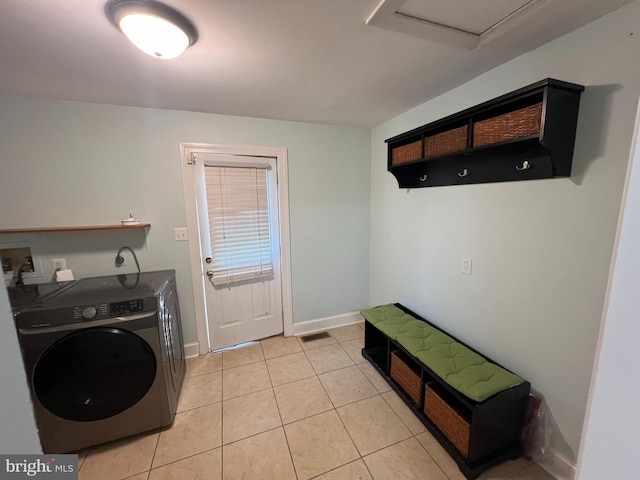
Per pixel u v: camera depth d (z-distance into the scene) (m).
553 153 1.18
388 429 1.69
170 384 1.77
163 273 2.17
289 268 2.76
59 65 1.42
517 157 1.39
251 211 2.55
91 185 2.03
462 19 1.14
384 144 2.67
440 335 1.91
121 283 1.88
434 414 1.63
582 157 1.19
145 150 2.14
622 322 0.42
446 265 2.03
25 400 0.44
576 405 1.30
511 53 1.40
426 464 1.46
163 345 1.67
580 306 1.25
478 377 1.45
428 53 1.39
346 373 2.23
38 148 1.88
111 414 1.56
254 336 2.75
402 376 1.94
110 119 2.03
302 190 2.69
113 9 1.00
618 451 0.44
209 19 1.09
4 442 0.41
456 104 1.82
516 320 1.55
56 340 1.41
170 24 1.05
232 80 1.65
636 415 0.41
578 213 1.23
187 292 2.40
